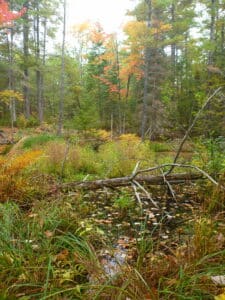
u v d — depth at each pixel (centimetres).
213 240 262
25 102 2603
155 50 2083
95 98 2764
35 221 332
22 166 515
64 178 687
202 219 310
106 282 207
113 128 2428
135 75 2428
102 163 805
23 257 255
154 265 244
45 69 2327
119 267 248
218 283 205
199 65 1365
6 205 384
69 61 2698
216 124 736
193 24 1911
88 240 311
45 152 786
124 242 339
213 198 396
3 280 231
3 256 248
